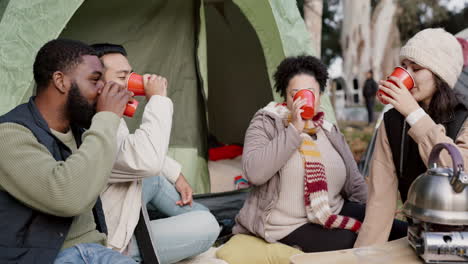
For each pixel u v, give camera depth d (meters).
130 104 1.76
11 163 1.34
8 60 2.35
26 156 1.35
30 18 2.43
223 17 4.48
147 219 1.88
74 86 1.48
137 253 1.92
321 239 2.14
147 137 1.79
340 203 2.38
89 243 1.52
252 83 4.59
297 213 2.21
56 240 1.41
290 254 2.08
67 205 1.35
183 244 2.06
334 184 2.29
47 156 1.39
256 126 2.31
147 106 1.87
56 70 1.47
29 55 2.39
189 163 3.53
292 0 3.45
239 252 2.16
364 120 12.69
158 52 3.44
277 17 3.34
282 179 2.21
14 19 2.41
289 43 3.39
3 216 1.36
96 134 1.44
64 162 1.38
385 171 2.02
